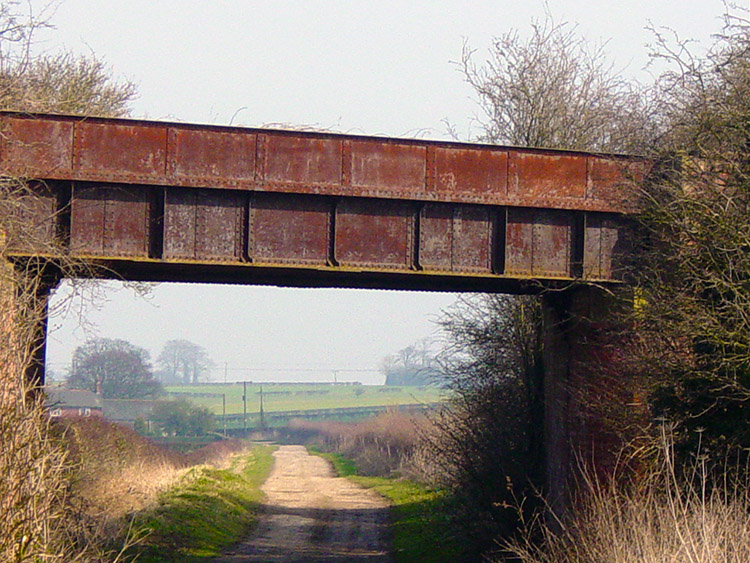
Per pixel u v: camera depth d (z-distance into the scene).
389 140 32.62
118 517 42.47
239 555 42.53
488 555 36.78
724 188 28.16
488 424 40.88
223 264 31.41
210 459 105.56
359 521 57.41
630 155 33.41
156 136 31.14
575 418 34.81
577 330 35.25
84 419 56.19
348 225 32.56
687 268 28.38
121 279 34.88
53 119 30.50
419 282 35.47
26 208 27.58
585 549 23.33
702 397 27.78
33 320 24.67
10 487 21.36
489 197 33.19
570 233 34.19
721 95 28.83
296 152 32.00
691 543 18.38
